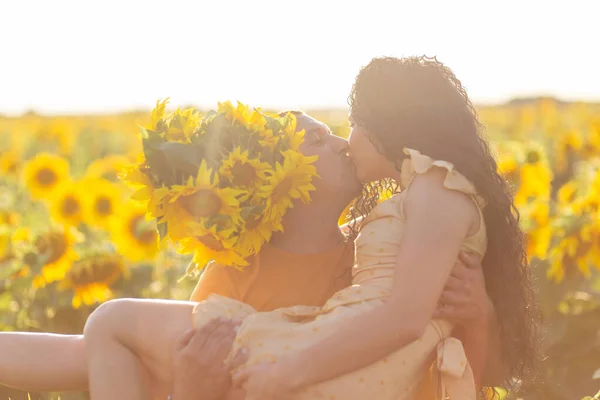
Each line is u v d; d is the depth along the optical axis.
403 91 2.97
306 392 2.76
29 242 5.89
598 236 5.82
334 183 3.17
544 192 6.62
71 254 5.77
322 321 2.80
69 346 3.08
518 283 3.12
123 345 2.98
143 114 37.56
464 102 3.03
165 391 3.02
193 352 2.83
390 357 2.81
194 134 3.00
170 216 2.94
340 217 3.63
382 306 2.73
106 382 2.91
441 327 2.94
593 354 5.01
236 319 2.95
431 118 2.94
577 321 5.16
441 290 2.74
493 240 3.06
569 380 4.88
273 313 2.92
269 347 2.80
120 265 5.89
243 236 2.99
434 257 2.72
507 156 6.68
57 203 7.50
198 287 3.34
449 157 2.90
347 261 3.28
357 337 2.69
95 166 9.62
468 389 2.88
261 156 3.00
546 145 17.83
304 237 3.21
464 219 2.80
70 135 20.97
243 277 3.24
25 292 5.79
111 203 7.51
